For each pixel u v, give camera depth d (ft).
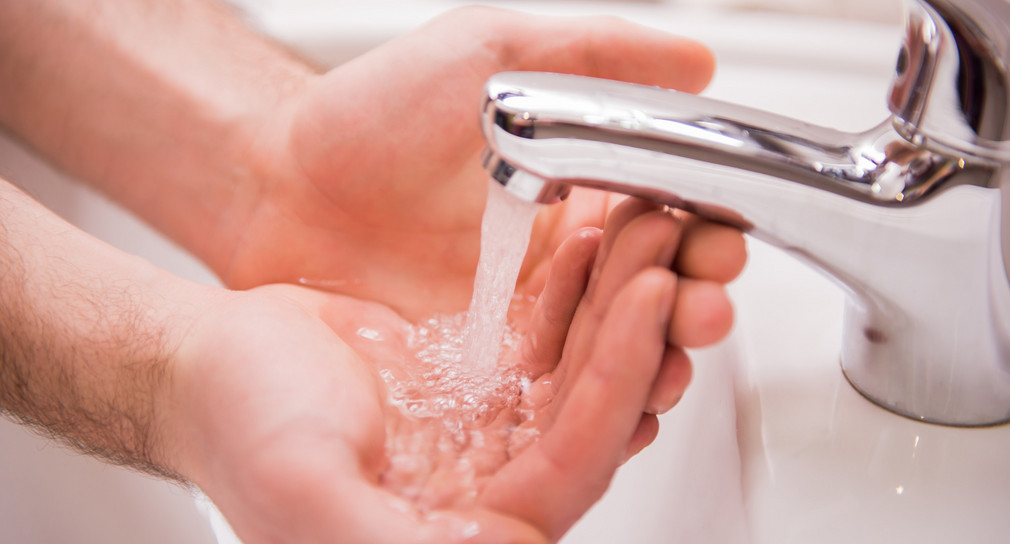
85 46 2.69
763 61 2.65
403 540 1.82
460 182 2.42
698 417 2.21
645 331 1.82
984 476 1.87
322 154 2.46
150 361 2.05
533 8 2.94
